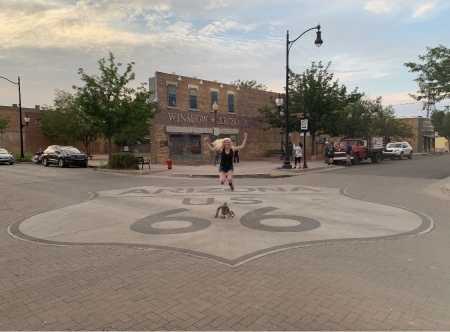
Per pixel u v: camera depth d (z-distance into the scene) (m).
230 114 34.22
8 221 8.62
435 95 16.86
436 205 10.40
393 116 48.94
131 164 22.92
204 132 31.56
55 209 10.01
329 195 12.23
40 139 49.91
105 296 4.30
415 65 16.84
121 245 6.45
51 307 4.03
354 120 37.34
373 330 3.50
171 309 3.95
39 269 5.27
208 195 12.23
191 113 30.67
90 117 23.66
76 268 5.29
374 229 7.52
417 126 61.50
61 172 22.47
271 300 4.15
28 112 48.69
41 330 3.54
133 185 15.48
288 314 3.82
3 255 5.96
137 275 4.98
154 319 3.73
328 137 44.03
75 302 4.15
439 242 6.56
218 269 5.18
